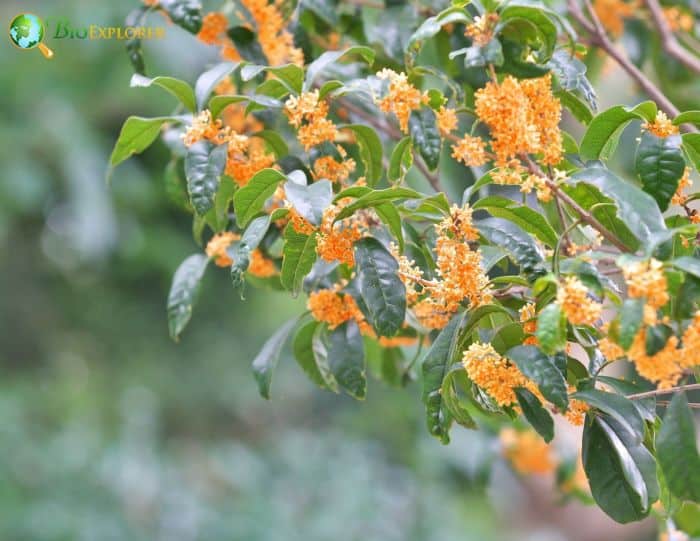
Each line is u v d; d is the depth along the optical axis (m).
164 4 1.98
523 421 2.27
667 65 2.38
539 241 1.81
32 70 4.32
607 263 1.78
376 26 2.05
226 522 4.46
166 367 5.95
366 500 4.46
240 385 5.98
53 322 5.82
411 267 1.84
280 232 1.95
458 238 1.77
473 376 1.73
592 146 1.82
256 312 5.87
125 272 5.60
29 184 4.59
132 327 5.94
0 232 4.72
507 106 1.77
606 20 2.32
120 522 4.46
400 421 4.64
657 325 1.65
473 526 4.61
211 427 6.05
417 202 1.77
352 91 1.83
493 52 1.79
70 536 4.29
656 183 1.76
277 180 1.77
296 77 1.86
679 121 1.78
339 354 1.90
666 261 1.66
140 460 4.89
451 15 1.81
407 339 1.99
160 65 4.02
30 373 5.80
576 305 1.66
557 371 1.70
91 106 4.61
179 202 2.10
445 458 3.51
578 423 1.75
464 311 1.79
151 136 1.91
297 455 4.89
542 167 1.83
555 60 1.86
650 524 4.68
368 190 1.74
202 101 1.85
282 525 4.38
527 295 1.81
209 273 5.69
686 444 1.70
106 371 5.86
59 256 5.62
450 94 2.05
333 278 1.95
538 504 5.02
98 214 4.52
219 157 1.84
